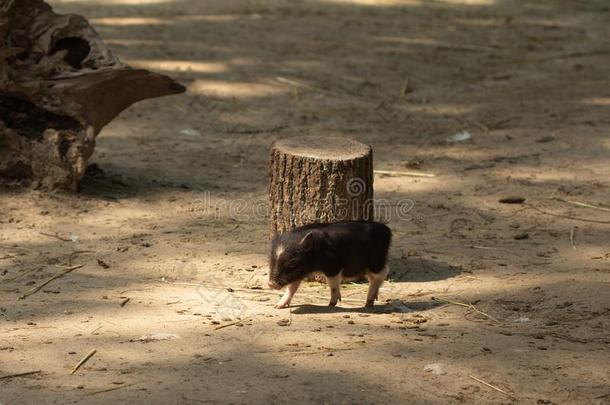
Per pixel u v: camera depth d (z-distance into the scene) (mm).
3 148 21859
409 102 31438
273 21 40094
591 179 24234
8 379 12938
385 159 25953
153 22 38750
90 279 17438
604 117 29703
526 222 21094
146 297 16547
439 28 41031
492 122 29484
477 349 14039
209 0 42969
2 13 21406
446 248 19359
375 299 16359
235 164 25469
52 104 21812
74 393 12453
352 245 16062
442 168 25219
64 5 41094
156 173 24391
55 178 21906
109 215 21188
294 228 16938
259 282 17547
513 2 46625
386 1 44969
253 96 31078
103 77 21906
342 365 13375
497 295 16688
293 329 14922
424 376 13070
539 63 36438
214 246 19438
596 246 19453
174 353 13859
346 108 30500
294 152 17828
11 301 16203
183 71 32719
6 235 19719
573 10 45625
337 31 39250
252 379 12891
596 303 16109
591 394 12719
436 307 16203
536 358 13750
